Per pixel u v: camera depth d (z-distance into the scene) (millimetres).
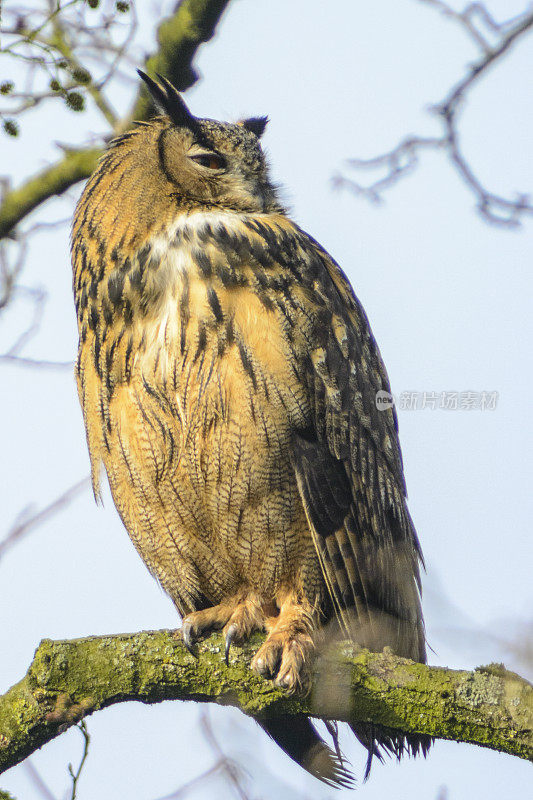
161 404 8547
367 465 9258
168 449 8656
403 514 9805
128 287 8734
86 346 8992
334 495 8875
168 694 7727
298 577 9016
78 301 9180
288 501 8766
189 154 9602
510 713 6961
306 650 7645
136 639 7688
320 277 9117
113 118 9750
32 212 9703
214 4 8805
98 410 8938
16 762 7613
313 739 9062
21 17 9031
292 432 8633
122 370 8695
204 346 8383
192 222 8914
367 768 8969
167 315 8523
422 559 10375
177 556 9234
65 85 9094
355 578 9023
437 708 7164
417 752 8969
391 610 9383
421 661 9812
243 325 8422
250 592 9188
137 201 9109
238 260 8656
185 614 9906
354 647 7625
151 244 8875
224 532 8875
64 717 7496
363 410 9297
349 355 9195
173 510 8938
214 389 8359
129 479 8969
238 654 7730
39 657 7590
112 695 7594
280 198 10367
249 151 10031
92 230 9141
